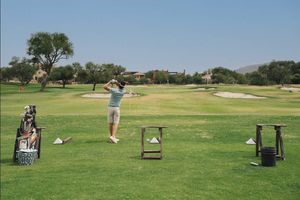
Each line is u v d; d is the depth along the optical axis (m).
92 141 18.98
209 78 119.50
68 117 28.52
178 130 21.61
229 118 26.02
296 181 10.49
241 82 91.69
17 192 10.13
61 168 12.80
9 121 28.06
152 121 25.81
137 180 10.91
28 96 60.59
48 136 21.05
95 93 58.22
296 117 25.36
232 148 16.05
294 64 67.50
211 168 12.17
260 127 14.02
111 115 18.45
